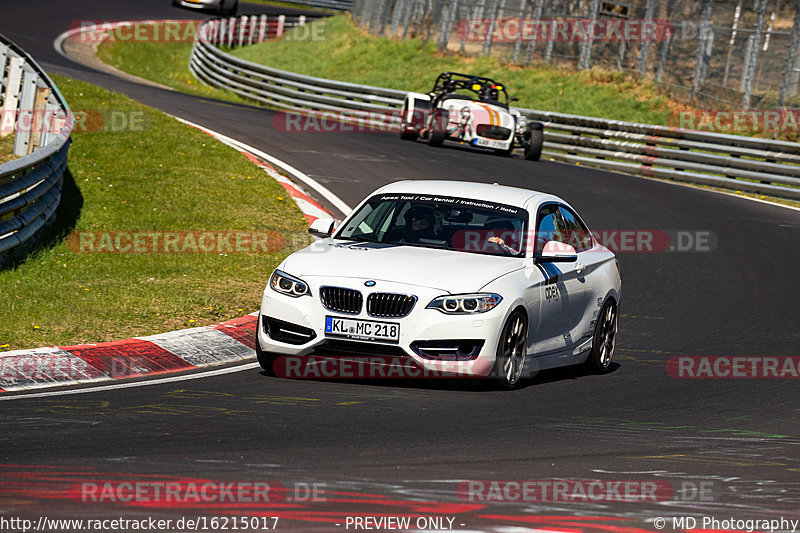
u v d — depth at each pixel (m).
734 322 43.12
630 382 32.84
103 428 23.14
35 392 27.09
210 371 30.75
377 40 159.12
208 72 140.12
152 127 74.12
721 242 59.81
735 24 113.19
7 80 72.19
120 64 148.12
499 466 21.16
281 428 23.75
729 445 24.58
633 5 129.62
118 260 45.59
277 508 17.27
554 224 33.81
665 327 41.97
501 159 86.75
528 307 30.05
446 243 31.70
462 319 28.25
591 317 34.00
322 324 28.67
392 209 33.16
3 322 33.69
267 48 168.75
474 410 26.88
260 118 97.25
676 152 86.81
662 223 64.12
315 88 117.75
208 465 20.08
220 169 65.31
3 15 164.38
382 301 28.44
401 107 109.69
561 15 137.12
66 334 32.97
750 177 81.38
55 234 48.66
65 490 17.86
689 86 118.12
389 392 28.67
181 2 182.00
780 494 20.17
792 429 26.94
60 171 50.53
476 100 92.00
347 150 81.56
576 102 123.50
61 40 154.50
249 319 36.88
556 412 27.34
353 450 21.88
